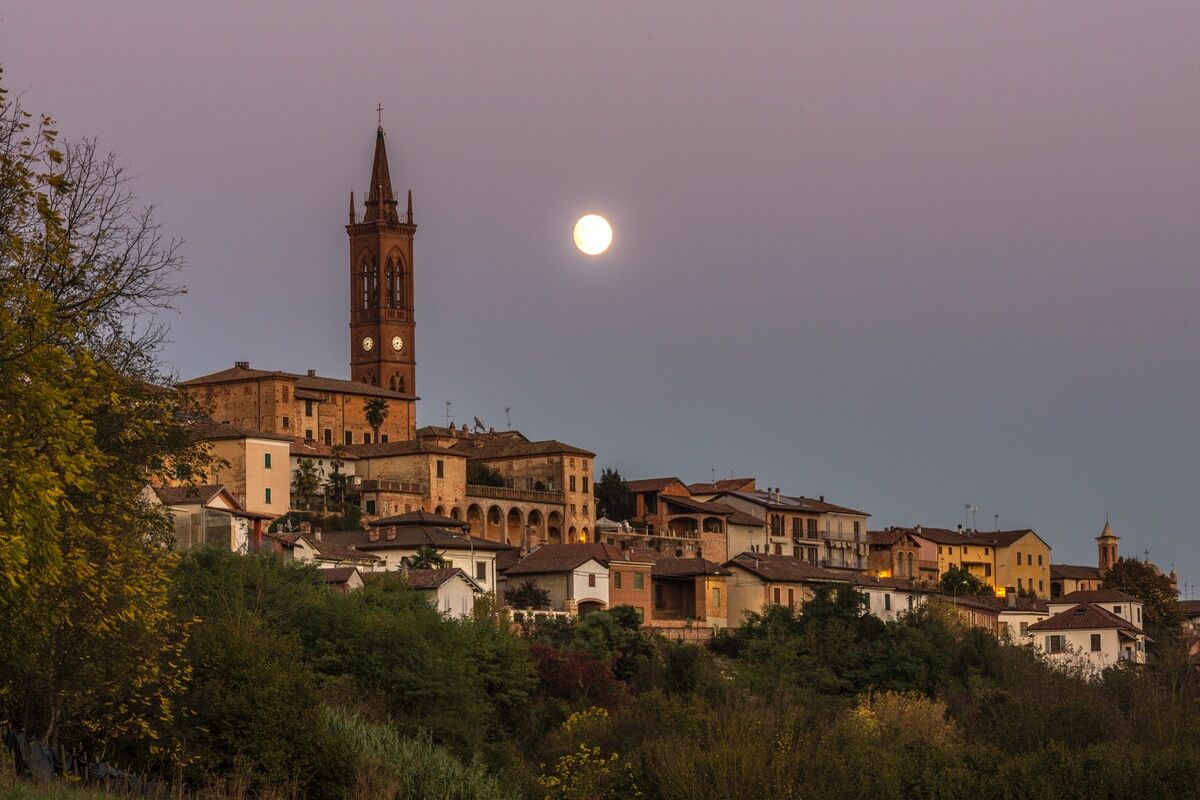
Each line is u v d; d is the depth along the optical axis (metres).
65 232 68.12
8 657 76.56
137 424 83.19
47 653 80.00
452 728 139.38
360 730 106.94
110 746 89.38
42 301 63.47
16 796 68.75
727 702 153.25
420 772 105.12
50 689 81.19
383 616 148.00
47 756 82.00
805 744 115.75
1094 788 116.06
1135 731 143.88
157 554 83.81
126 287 80.31
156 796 81.94
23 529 60.47
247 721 93.75
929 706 172.50
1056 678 188.88
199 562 146.00
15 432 61.88
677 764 111.19
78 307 76.44
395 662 142.00
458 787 105.81
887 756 119.50
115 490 82.38
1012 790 115.75
